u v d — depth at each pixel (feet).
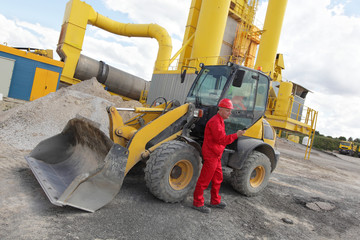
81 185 9.60
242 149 15.01
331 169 41.70
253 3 64.75
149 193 13.11
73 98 27.48
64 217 9.18
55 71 48.80
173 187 12.11
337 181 29.86
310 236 11.85
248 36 64.85
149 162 11.70
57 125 22.89
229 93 15.05
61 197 9.14
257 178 16.55
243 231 10.99
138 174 15.97
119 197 11.97
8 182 11.59
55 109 24.57
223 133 11.64
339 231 13.12
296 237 11.41
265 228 11.78
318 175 31.96
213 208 13.07
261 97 17.30
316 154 75.87
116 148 10.51
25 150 17.62
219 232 10.41
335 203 18.40
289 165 36.35
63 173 12.49
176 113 13.75
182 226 10.23
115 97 39.86
